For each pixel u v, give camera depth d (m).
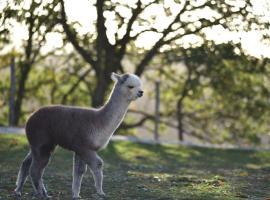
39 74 39.22
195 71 36.50
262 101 38.56
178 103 39.47
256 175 18.05
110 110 12.92
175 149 24.72
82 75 38.69
